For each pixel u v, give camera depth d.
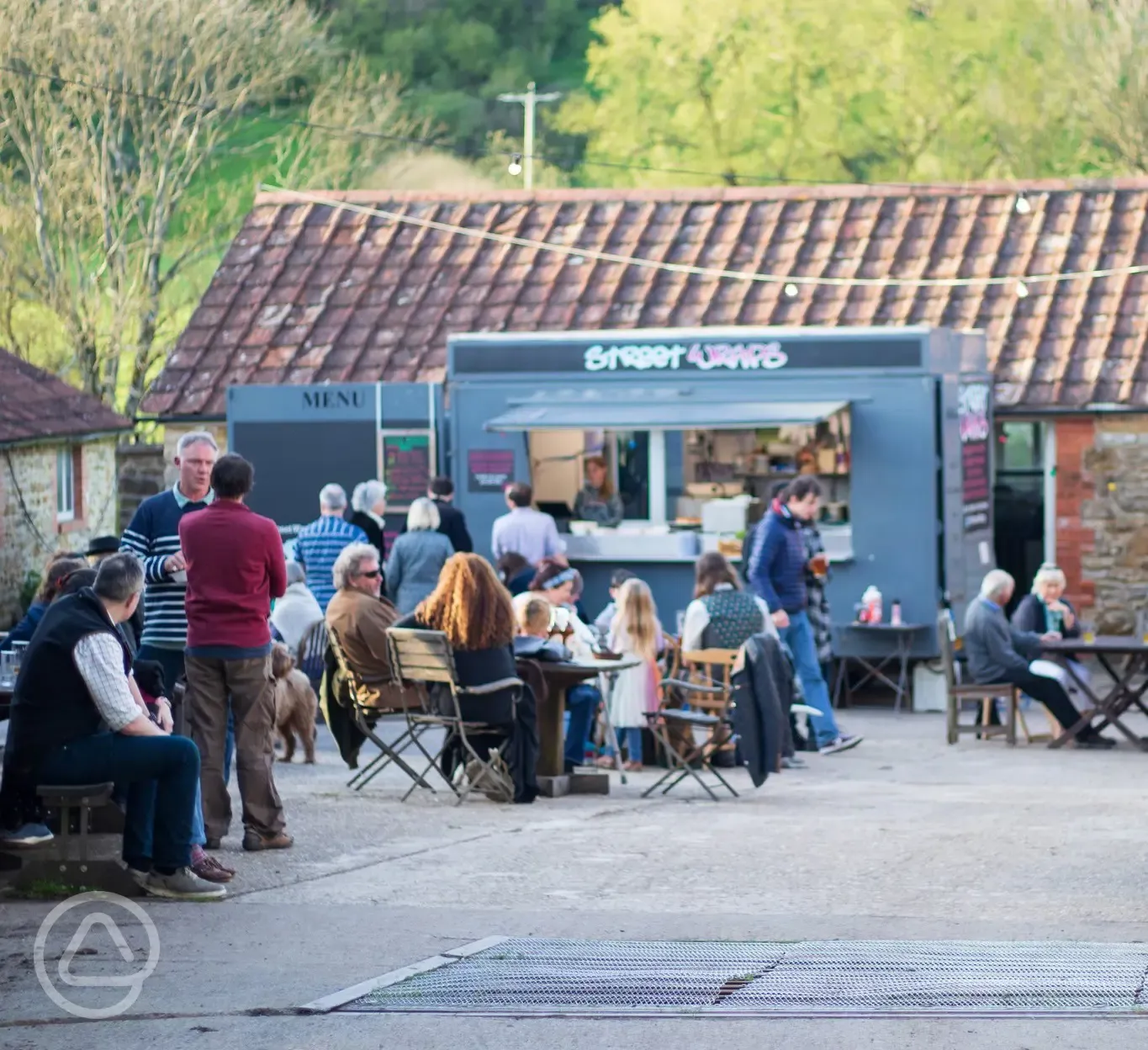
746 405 28.84
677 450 30.33
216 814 14.95
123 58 54.56
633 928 11.88
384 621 18.84
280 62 58.28
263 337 36.81
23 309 57.78
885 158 65.31
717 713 21.22
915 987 9.98
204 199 57.47
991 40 63.59
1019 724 26.98
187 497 15.27
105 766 12.79
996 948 11.09
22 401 41.09
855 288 35.81
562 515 30.59
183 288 60.66
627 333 29.69
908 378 28.69
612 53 67.25
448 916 12.31
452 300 37.12
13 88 54.12
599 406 29.38
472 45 79.69
